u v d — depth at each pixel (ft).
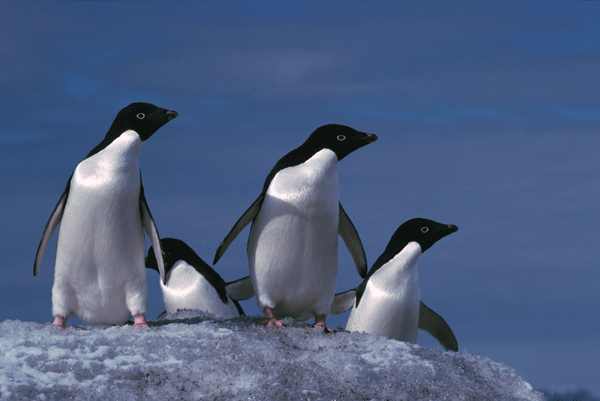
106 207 33.53
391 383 29.73
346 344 33.40
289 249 35.04
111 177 33.60
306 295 36.19
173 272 49.19
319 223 35.04
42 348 29.63
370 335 35.06
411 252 42.96
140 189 35.01
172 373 28.30
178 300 48.52
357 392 28.58
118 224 33.88
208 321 36.78
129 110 34.37
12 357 28.19
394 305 42.80
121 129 34.37
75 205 33.68
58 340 30.37
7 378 26.37
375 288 43.19
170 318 43.01
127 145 33.94
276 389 27.50
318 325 36.60
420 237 43.16
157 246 35.29
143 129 34.35
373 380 29.66
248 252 36.86
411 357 32.35
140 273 35.09
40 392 25.88
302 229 34.86
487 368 33.99
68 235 33.94
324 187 35.04
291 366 29.81
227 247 36.65
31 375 27.04
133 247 34.71
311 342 33.24
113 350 29.81
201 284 48.57
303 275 35.60
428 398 29.17
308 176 34.88
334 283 36.76
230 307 49.37
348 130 35.70
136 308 35.01
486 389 31.55
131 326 34.09
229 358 29.81
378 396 28.58
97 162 33.94
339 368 29.96
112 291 34.73
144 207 35.35
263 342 31.99
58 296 35.01
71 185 34.12
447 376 31.65
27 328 34.37
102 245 33.88
